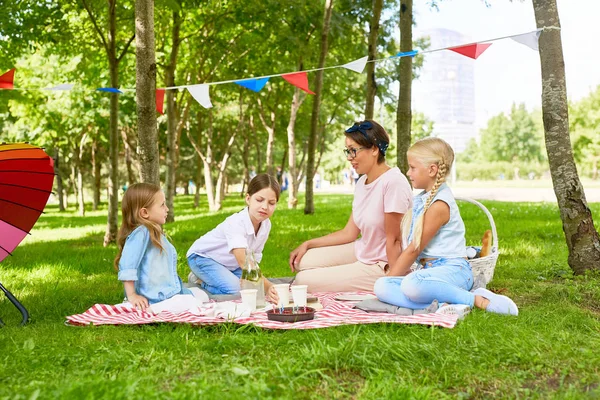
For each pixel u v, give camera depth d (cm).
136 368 312
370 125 525
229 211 2234
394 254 524
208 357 330
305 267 572
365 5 1448
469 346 344
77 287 655
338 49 1702
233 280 537
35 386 282
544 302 498
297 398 273
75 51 1322
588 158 5659
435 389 287
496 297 437
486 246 520
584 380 295
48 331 411
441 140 478
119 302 549
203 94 636
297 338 367
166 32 1738
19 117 2342
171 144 1659
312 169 1766
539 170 8281
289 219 1603
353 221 565
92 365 319
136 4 770
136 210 472
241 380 292
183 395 261
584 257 598
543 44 603
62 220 2216
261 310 452
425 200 480
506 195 3080
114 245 1144
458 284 456
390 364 316
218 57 1576
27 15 1137
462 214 1572
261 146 4416
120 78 1648
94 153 2955
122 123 2022
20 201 457
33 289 643
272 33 1530
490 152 8956
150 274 471
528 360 324
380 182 522
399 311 448
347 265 542
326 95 2081
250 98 2520
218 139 3334
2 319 474
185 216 2048
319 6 1451
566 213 605
